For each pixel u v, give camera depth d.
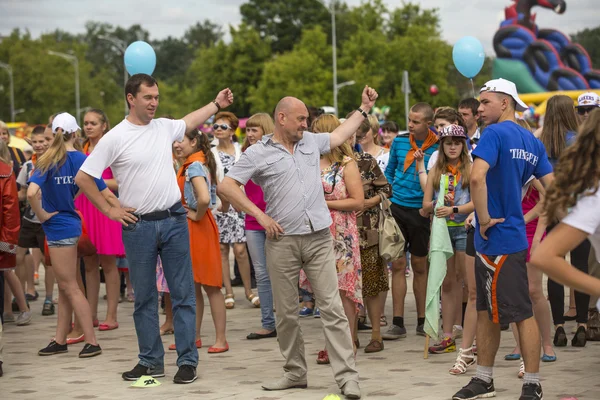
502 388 6.53
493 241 6.00
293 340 6.69
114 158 6.88
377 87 64.25
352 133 6.84
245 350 8.42
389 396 6.38
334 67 63.56
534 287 7.20
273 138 6.56
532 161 6.14
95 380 7.21
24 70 102.12
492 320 6.04
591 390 6.41
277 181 6.46
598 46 97.94
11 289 10.33
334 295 6.50
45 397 6.62
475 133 8.98
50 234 8.12
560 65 60.53
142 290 7.11
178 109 116.81
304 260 6.54
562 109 8.06
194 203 8.12
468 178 7.66
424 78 65.62
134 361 7.99
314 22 103.12
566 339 8.17
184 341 7.06
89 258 9.74
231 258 17.16
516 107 6.50
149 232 6.96
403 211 8.91
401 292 8.86
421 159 8.61
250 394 6.57
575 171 4.02
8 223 8.15
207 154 8.40
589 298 8.21
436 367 7.42
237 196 6.48
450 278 8.09
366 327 9.40
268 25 102.62
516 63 61.25
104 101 120.56
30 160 11.27
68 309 8.47
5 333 9.75
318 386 6.81
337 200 7.29
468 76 9.70
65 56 100.38
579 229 3.92
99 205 6.89
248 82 88.94
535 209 6.76
